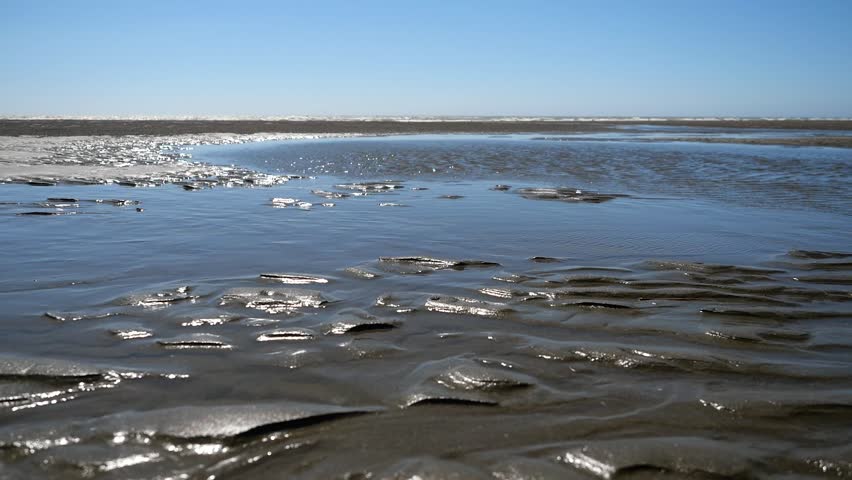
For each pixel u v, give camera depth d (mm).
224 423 2926
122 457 2666
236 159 20797
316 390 3377
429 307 4891
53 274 5824
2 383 3342
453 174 16641
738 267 6367
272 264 6340
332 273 5984
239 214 9594
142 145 27359
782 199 11859
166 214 9492
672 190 13258
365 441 2838
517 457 2701
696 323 4609
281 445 2785
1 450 2693
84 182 13469
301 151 24172
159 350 3930
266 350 3959
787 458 2766
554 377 3611
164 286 5344
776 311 4949
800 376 3678
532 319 4660
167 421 2939
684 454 2738
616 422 3066
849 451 2822
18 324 4383
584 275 5922
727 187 13680
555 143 29766
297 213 9789
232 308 4781
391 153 23062
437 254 6926
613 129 52500
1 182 13031
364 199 11594
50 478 2514
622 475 2592
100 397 3244
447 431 2939
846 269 6398
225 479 2545
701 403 3279
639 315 4801
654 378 3621
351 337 4223
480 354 3945
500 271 6133
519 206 10859
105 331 4238
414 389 3357
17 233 7812
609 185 14219
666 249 7375
